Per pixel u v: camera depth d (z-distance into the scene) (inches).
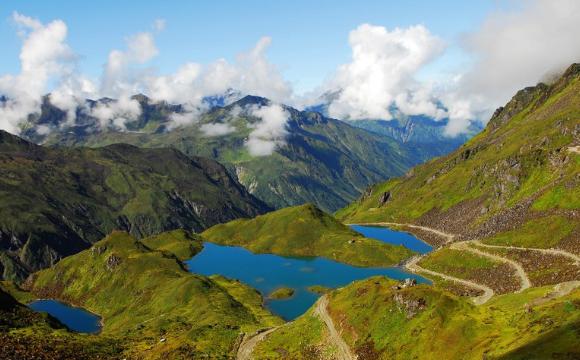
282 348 6835.6
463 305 5698.8
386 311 6122.1
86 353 7135.8
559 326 4227.4
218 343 7603.4
